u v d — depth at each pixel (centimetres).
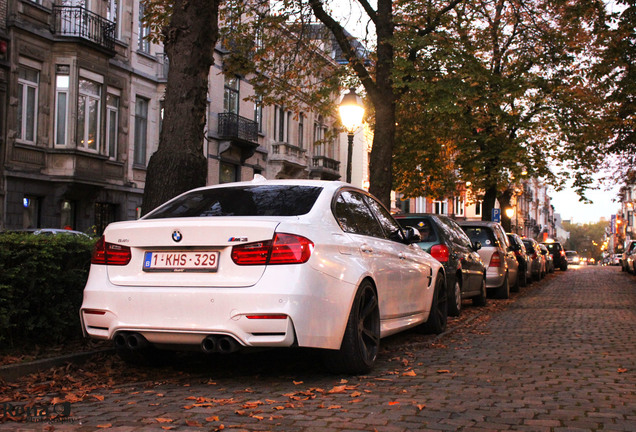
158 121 2855
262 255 506
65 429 409
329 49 1752
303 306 500
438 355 715
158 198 809
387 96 1573
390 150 1572
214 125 3119
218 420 430
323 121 4322
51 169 2308
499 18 2109
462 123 2378
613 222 9756
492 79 1869
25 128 2241
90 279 554
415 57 1614
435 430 410
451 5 1594
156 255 534
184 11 826
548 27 1891
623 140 2153
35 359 594
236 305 497
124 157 2641
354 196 677
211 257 518
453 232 1168
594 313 1201
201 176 829
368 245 625
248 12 1587
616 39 1734
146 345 530
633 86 1800
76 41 2320
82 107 2392
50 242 635
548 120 2494
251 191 614
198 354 695
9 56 2155
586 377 589
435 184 2869
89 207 2456
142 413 448
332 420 431
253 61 1644
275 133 3741
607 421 436
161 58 2861
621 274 3316
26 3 2211
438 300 882
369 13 1580
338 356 565
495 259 1513
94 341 695
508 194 3434
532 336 879
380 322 640
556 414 453
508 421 433
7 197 2144
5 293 586
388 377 583
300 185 618
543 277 2859
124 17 2625
